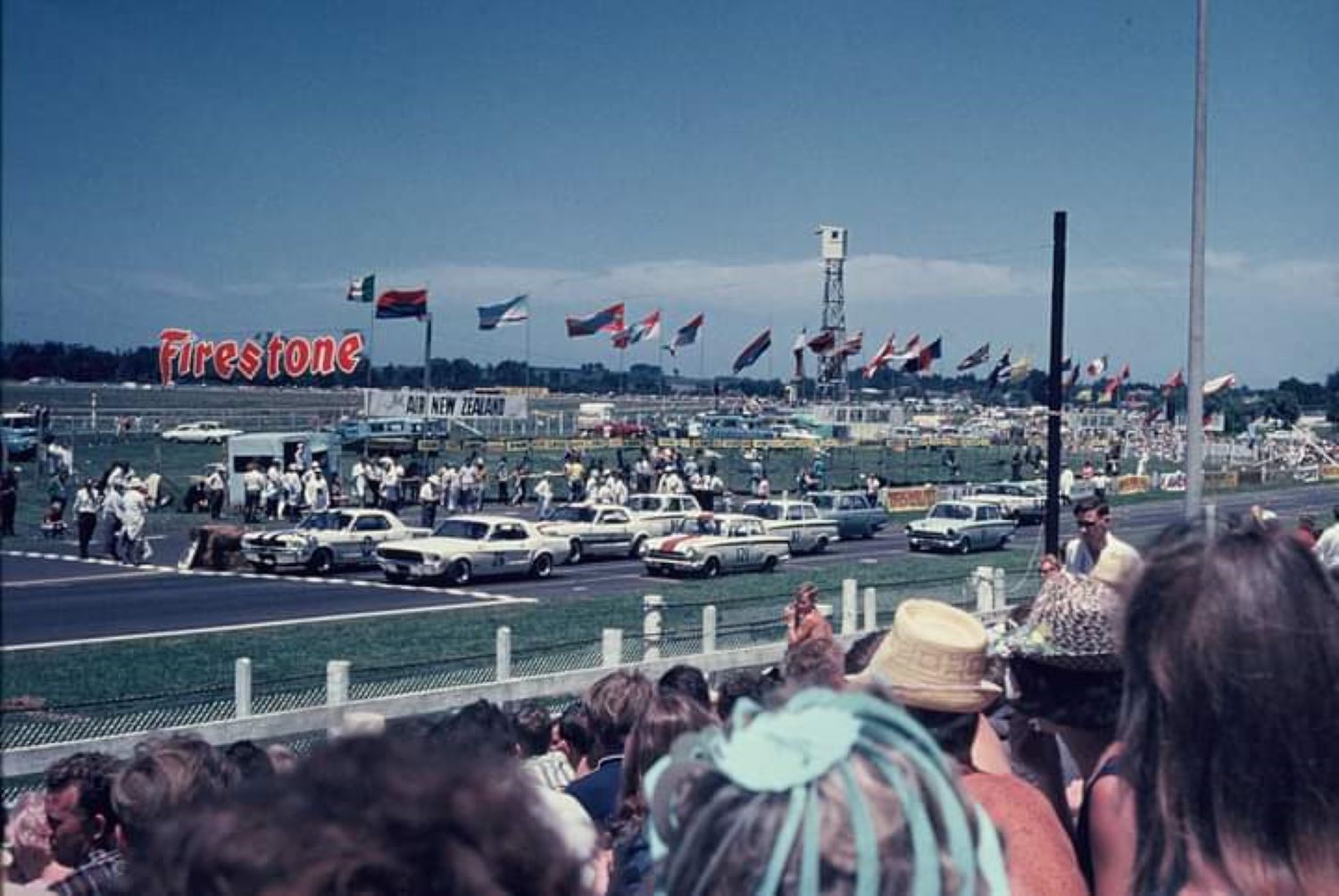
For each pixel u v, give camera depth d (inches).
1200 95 890.7
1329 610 127.0
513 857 78.5
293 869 73.0
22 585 1469.0
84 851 230.4
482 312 3198.8
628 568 2057.1
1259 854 124.4
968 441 4638.3
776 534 2218.3
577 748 319.6
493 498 3068.4
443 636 1222.3
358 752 80.8
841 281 5098.4
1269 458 2874.0
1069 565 557.6
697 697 329.7
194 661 1019.3
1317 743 124.3
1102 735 173.2
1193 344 895.7
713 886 96.0
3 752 489.7
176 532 2197.3
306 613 1419.8
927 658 168.1
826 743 99.3
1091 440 4918.8
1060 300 1100.5
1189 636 126.6
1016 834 153.0
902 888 92.7
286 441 2613.2
